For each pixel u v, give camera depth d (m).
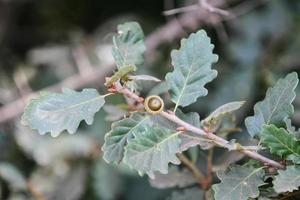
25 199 0.82
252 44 0.98
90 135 0.91
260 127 0.42
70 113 0.39
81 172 0.87
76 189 0.85
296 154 0.38
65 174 0.87
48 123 0.39
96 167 0.87
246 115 0.92
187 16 0.91
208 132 0.40
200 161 0.53
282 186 0.37
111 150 0.40
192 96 0.41
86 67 0.98
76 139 0.88
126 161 0.37
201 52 0.41
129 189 0.93
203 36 0.41
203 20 0.91
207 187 0.49
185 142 0.40
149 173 0.37
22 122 0.40
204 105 0.95
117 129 0.40
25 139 0.88
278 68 0.95
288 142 0.38
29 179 0.86
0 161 0.92
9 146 0.92
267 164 0.40
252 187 0.39
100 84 0.94
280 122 0.41
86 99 0.40
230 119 0.50
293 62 0.95
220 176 0.40
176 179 0.50
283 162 0.39
